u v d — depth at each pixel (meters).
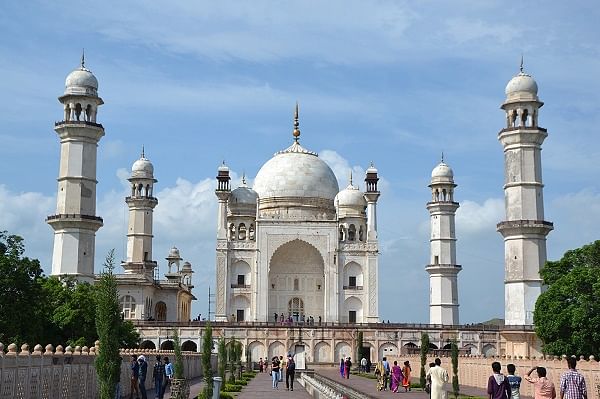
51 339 81.56
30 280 71.88
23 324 71.19
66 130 107.44
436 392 38.22
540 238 108.62
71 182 106.88
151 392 62.41
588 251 89.69
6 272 70.06
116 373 34.25
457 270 134.62
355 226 138.88
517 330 106.00
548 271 91.62
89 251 106.19
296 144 152.75
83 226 105.56
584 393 31.19
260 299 129.00
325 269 130.25
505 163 111.81
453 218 136.88
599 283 80.50
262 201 142.75
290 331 117.31
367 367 107.31
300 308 134.50
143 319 122.56
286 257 135.38
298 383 82.31
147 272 135.75
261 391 67.88
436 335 117.50
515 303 108.12
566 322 82.75
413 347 115.00
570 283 83.69
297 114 155.88
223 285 129.38
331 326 117.75
